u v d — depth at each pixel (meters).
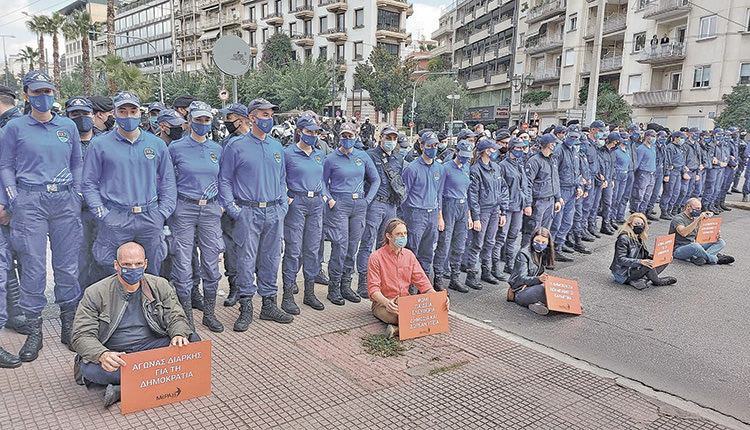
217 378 4.13
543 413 3.83
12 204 4.14
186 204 4.77
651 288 7.18
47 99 4.07
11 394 3.71
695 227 8.62
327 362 4.50
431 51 79.75
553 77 42.34
